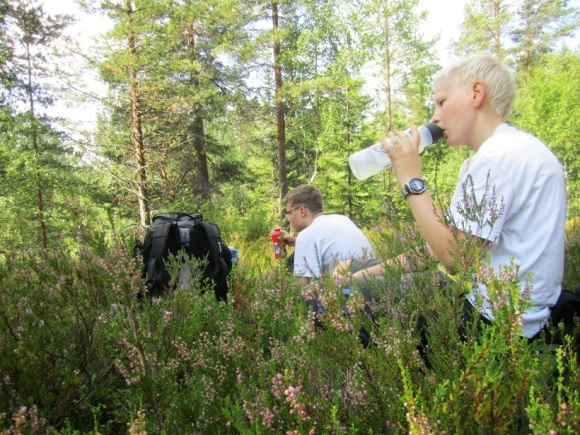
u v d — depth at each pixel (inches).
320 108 1039.0
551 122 967.6
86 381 71.5
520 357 45.0
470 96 82.7
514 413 45.1
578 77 1001.5
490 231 66.0
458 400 43.2
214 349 71.1
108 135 769.6
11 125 628.7
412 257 72.7
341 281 60.3
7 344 69.9
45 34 661.9
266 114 959.6
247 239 668.1
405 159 79.0
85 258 76.7
